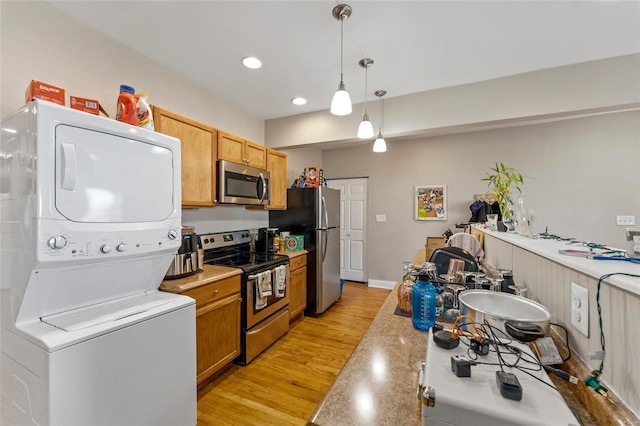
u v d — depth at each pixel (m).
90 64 1.79
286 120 3.39
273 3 1.58
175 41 1.94
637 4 1.55
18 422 1.13
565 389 0.71
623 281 0.56
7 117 1.20
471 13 1.64
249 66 2.27
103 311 1.29
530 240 1.33
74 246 1.14
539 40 1.89
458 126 2.59
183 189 2.11
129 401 1.21
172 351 1.40
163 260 1.57
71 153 1.12
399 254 4.48
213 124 2.76
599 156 3.37
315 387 1.99
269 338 2.54
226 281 2.09
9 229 1.17
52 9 1.62
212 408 1.77
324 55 2.10
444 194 4.17
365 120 2.13
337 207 3.84
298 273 3.15
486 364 0.65
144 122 1.58
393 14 1.66
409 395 0.68
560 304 0.86
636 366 0.53
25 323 1.14
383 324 1.11
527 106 2.32
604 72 2.11
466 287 1.25
